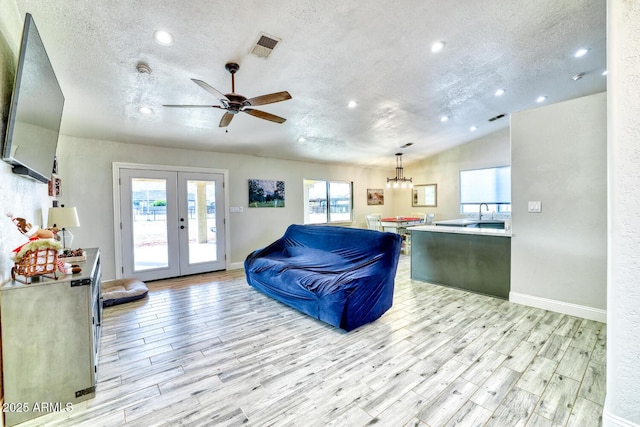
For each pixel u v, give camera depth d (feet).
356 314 8.77
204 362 7.22
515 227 10.84
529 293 10.62
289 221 20.99
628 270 4.20
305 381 6.37
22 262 5.62
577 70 12.28
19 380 5.20
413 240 14.61
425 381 6.29
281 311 10.81
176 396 5.92
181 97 10.50
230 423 5.16
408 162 27.48
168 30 7.27
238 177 18.28
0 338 5.08
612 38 4.28
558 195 9.77
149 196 15.06
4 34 5.79
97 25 6.95
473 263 12.34
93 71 8.60
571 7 8.18
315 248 13.26
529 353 7.32
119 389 6.15
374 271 9.73
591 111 9.05
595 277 9.18
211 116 12.51
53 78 7.23
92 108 10.69
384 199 28.76
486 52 10.16
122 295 11.59
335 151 20.40
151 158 15.06
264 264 12.45
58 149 12.70
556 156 9.75
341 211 25.27
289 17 7.35
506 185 22.03
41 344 5.35
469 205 24.21
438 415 5.26
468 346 7.77
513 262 11.00
